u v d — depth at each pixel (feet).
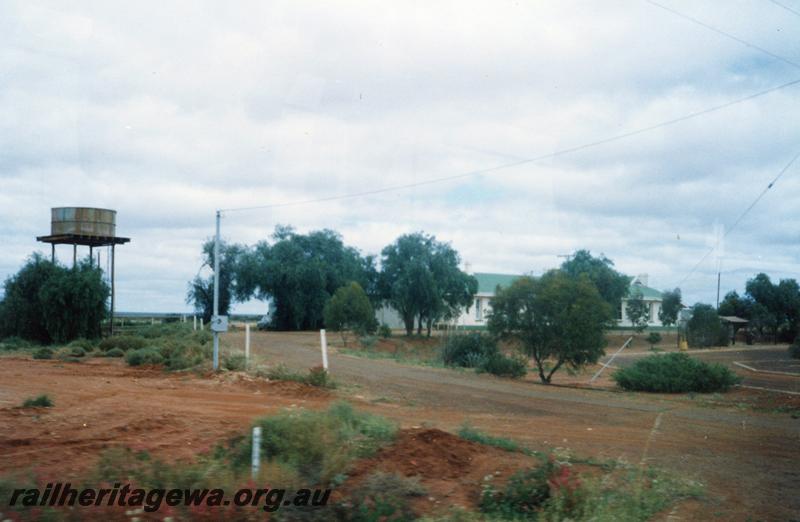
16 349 130.11
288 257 240.12
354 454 34.12
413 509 27.22
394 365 106.73
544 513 26.73
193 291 241.14
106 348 120.16
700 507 30.60
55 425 44.04
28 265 151.02
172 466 28.30
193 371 81.41
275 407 56.08
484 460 36.37
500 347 134.62
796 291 211.00
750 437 49.98
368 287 246.88
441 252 218.79
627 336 199.21
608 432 50.83
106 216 150.20
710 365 87.20
